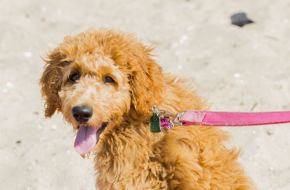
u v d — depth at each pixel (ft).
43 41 26.68
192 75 21.24
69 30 27.94
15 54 25.18
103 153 11.51
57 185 15.37
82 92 10.58
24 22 29.48
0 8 31.73
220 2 30.53
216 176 10.59
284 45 23.38
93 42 11.03
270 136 16.65
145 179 10.70
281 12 27.63
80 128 11.07
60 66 11.66
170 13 29.55
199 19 28.22
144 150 10.75
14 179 15.76
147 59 11.20
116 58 10.77
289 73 20.45
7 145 17.84
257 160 15.46
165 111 10.68
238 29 25.53
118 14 30.14
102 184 11.91
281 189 14.06
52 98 11.98
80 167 16.06
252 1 29.86
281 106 18.28
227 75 20.86
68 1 33.12
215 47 23.81
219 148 11.31
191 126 11.14
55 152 16.98
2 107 20.44
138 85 10.69
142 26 27.81
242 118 9.96
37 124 19.11
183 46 24.54
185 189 10.37
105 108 10.55
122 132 11.02
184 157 10.42
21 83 22.35
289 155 15.70
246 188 10.84
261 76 20.45
